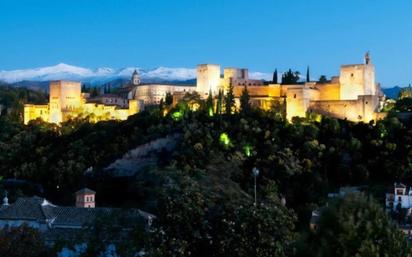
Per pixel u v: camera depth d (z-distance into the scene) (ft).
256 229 216.13
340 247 168.86
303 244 175.83
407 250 167.73
